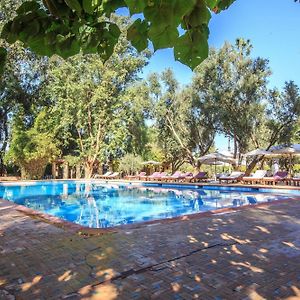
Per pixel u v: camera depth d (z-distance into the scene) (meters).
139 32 1.40
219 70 21.08
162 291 3.56
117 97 25.84
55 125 25.72
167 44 1.20
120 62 25.61
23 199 15.64
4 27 1.37
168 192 17.69
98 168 29.55
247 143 22.03
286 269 4.18
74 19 1.39
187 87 24.50
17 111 25.41
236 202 13.70
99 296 3.45
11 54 24.19
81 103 25.11
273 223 7.06
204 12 1.12
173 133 26.11
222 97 20.50
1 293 3.57
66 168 28.06
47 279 3.94
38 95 28.19
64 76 25.12
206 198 15.16
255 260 4.54
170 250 5.03
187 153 26.73
